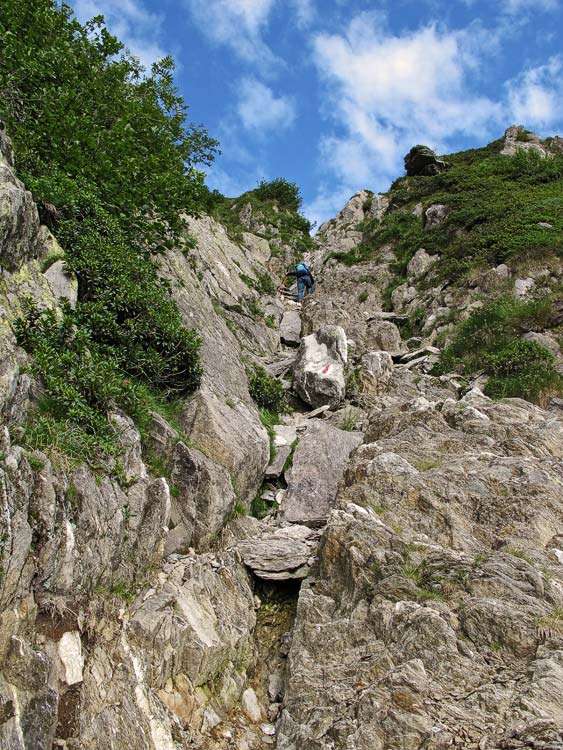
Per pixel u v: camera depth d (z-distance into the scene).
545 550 8.70
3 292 8.27
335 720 6.92
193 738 6.79
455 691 6.82
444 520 9.31
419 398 13.12
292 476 12.05
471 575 8.04
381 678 7.10
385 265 27.89
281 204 39.09
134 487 8.15
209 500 9.36
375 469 10.19
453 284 22.94
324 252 32.03
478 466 10.24
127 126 13.69
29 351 8.05
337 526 9.09
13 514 5.91
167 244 13.83
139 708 6.39
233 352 15.53
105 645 6.60
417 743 6.32
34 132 11.95
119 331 10.08
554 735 5.92
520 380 15.41
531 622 7.33
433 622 7.43
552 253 21.58
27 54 12.50
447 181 33.50
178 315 11.32
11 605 5.68
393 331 20.89
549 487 9.59
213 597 8.43
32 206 9.29
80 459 7.32
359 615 8.05
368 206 36.72
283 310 24.05
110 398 8.59
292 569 9.41
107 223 11.40
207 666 7.44
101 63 15.54
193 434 10.62
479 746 6.12
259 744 7.25
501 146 38.38
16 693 5.32
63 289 9.72
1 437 6.33
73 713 5.78
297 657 7.95
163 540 8.38
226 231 27.83
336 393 15.80
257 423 12.81
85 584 6.67
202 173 14.98
